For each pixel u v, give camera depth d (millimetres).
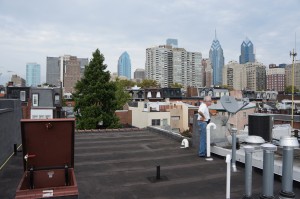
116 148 10305
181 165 7824
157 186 6090
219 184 6203
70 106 96250
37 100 48750
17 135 10281
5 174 6871
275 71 158250
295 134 10711
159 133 14055
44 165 5000
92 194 5598
